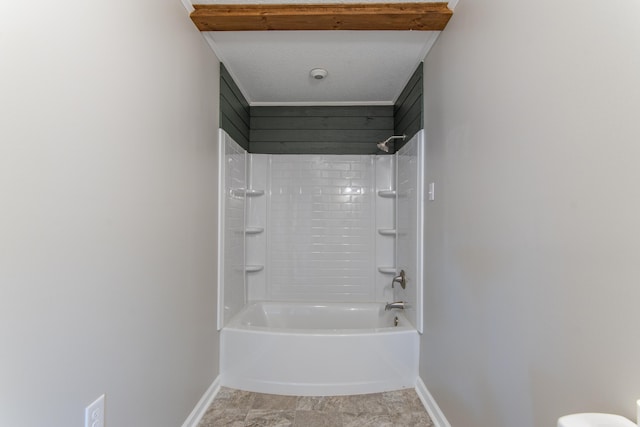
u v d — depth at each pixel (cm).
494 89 125
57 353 88
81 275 96
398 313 266
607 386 75
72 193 92
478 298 138
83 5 96
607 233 74
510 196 114
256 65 232
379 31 189
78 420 95
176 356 158
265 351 219
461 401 154
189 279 173
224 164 221
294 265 312
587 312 80
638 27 67
